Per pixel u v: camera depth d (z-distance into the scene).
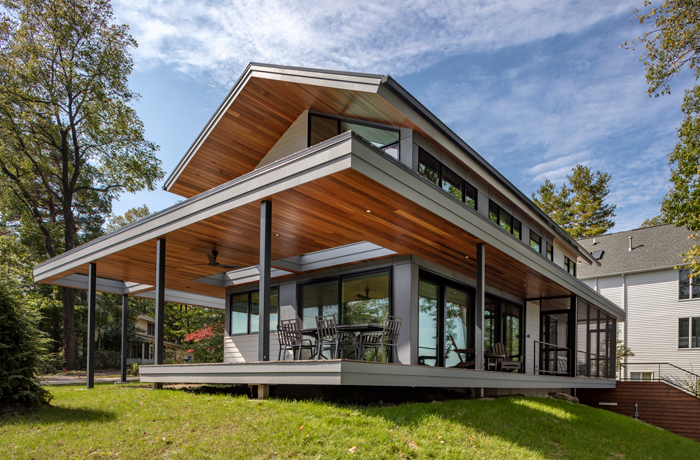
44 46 19.92
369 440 4.78
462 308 11.58
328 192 6.32
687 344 21.06
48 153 23.03
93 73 21.02
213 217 7.40
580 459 6.07
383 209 6.96
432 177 9.85
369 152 5.80
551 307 15.75
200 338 19.81
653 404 15.38
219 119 10.54
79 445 4.57
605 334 16.41
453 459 4.79
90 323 10.03
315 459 4.26
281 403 5.93
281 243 9.18
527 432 6.62
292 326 7.97
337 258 10.74
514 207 13.80
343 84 8.23
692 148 13.46
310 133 10.43
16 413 5.73
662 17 12.84
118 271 11.48
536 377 10.62
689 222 13.92
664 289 22.16
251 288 13.55
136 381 12.71
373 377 5.87
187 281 13.23
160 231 8.38
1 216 25.23
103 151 23.11
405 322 9.42
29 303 6.58
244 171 11.91
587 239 27.27
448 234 8.17
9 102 19.45
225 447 4.43
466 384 7.85
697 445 10.45
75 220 28.47
